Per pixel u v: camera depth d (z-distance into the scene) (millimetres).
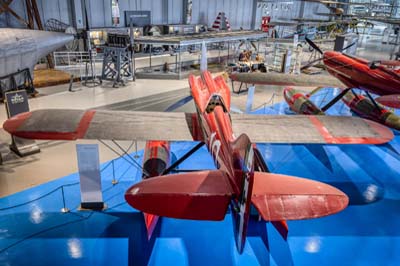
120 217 6363
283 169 8688
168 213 3775
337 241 5949
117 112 6961
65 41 15852
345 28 31594
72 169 8141
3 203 6648
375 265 5430
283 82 11609
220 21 27719
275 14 37781
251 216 6332
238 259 5469
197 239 5902
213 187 4328
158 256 5465
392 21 23766
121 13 24266
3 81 12891
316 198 3938
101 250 5531
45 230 5934
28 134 5832
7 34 12688
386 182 8180
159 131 6336
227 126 5406
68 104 13305
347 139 6398
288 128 6758
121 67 17266
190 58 24672
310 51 28312
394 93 9602
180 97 14867
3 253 5379
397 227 6422
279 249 5703
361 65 10328
